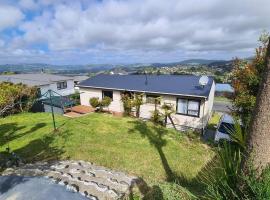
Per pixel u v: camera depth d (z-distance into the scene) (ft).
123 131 42.42
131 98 65.92
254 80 33.06
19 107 65.77
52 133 39.09
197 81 65.87
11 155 29.40
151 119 61.26
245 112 34.27
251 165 9.45
